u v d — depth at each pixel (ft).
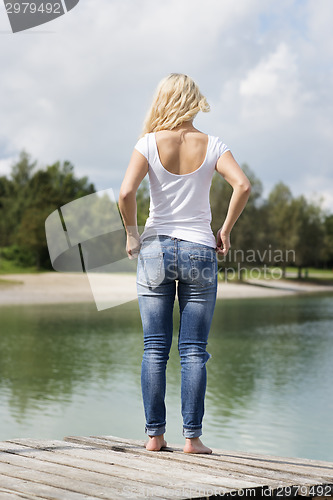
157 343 9.20
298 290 195.21
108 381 42.88
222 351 61.93
